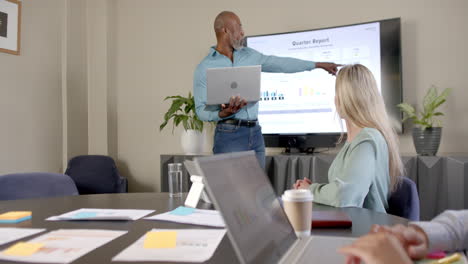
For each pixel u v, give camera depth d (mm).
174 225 1027
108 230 973
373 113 1488
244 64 2898
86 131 4039
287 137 3273
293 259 654
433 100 2672
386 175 1431
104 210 1266
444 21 2941
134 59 4059
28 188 1860
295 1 3391
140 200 1499
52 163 3730
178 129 3850
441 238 739
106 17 3996
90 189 3377
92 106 4055
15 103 3381
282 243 707
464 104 2889
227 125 2752
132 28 4070
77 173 3381
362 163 1332
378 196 1391
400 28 2926
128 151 4086
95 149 4047
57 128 3787
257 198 729
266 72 3107
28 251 785
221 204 576
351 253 483
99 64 4027
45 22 3654
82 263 714
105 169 3457
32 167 3537
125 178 3697
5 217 1101
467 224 776
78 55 3959
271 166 2957
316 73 3195
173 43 3885
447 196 2490
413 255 695
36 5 3564
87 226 1028
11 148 3352
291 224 837
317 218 1021
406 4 3043
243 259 549
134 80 4059
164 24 3928
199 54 3773
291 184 2867
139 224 1046
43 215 1200
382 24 2982
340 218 1021
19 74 3412
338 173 1467
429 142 2615
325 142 3143
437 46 2957
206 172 587
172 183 1591
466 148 2887
